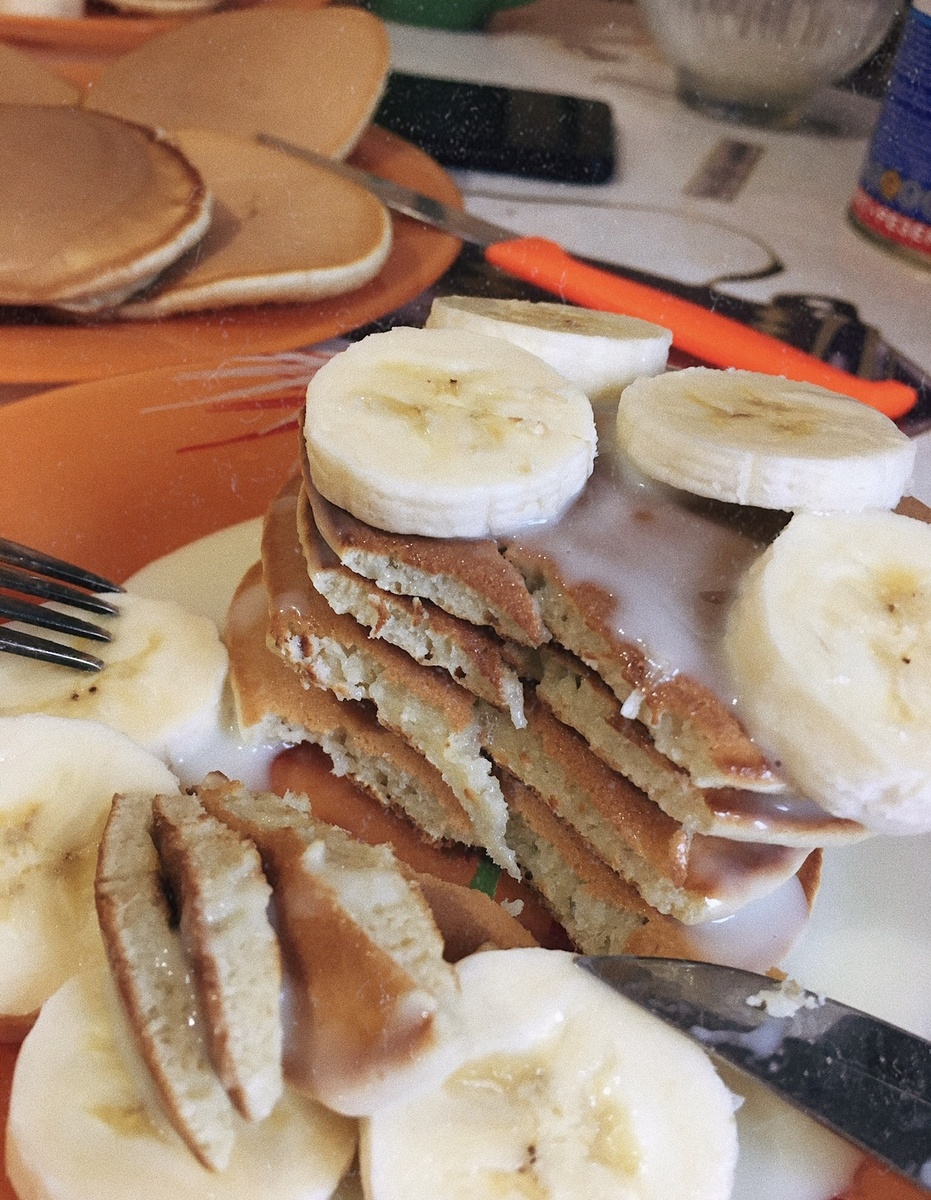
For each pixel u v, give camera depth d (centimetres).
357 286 22
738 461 12
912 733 10
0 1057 11
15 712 14
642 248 25
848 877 13
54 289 19
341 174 25
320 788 15
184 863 11
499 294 22
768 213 27
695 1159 10
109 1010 11
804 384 14
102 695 14
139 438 18
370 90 27
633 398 13
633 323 16
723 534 13
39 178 21
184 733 14
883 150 25
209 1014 10
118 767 13
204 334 20
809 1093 10
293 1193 10
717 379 14
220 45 29
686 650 12
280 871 11
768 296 23
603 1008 11
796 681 11
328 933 10
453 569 13
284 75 28
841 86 33
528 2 37
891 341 22
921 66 24
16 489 17
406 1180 10
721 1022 11
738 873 12
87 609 15
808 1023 11
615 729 12
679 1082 11
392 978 10
